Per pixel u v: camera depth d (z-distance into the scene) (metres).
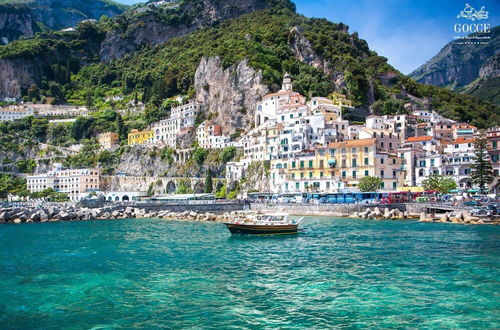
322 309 37.72
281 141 180.38
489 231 83.31
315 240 76.31
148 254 63.78
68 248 69.94
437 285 44.03
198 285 45.47
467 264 53.03
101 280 47.78
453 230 85.81
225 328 33.88
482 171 132.00
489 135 147.38
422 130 192.75
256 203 140.12
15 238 84.06
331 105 197.50
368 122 186.50
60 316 36.72
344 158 155.38
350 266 53.38
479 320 34.94
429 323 34.44
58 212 132.88
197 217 124.31
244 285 45.31
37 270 52.97
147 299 40.91
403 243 70.12
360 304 38.78
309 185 157.88
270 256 61.28
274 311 37.38
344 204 122.62
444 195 131.75
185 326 34.31
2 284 46.34
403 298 40.19
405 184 156.25
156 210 142.50
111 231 95.00
